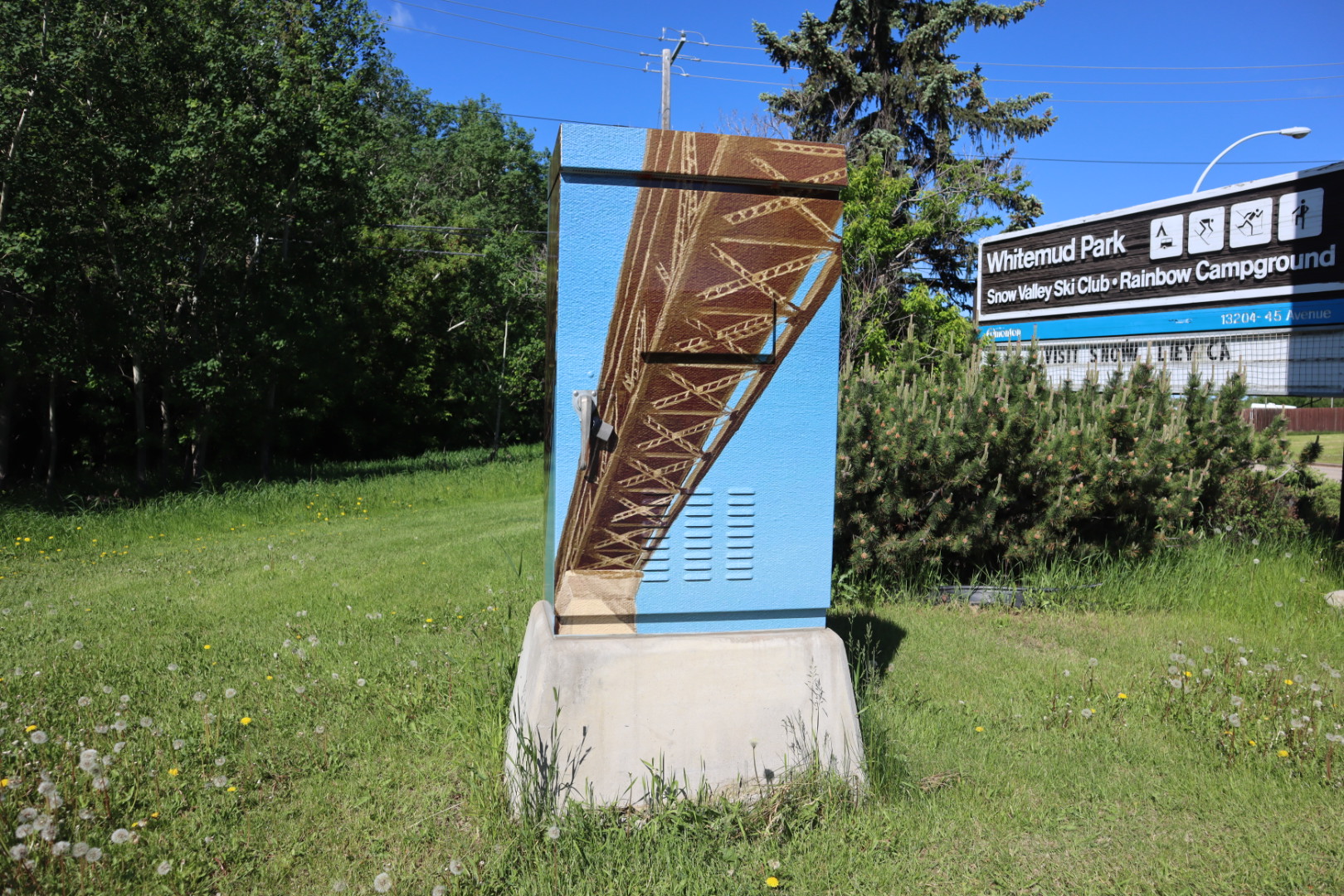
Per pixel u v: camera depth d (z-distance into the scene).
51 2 14.44
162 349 17.84
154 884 2.68
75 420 21.34
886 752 3.55
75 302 15.66
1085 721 4.02
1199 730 3.90
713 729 3.24
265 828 3.08
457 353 31.30
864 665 4.75
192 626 5.90
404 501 14.70
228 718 3.98
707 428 3.32
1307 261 8.44
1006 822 3.15
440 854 2.92
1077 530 6.84
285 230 18.67
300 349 19.23
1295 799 3.28
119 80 15.16
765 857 2.87
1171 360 9.98
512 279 29.52
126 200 16.83
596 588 3.30
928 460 6.27
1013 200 25.27
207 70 16.64
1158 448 6.47
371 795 3.34
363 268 20.88
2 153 14.69
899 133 26.42
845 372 7.86
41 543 10.39
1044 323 11.78
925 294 19.16
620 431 3.25
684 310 3.26
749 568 3.39
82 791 3.20
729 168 3.24
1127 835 3.08
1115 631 5.65
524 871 2.79
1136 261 10.38
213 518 12.28
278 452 27.17
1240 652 4.83
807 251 3.34
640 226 3.21
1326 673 4.67
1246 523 7.39
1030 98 28.00
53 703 4.16
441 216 35.50
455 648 5.13
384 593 6.85
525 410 34.28
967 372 7.27
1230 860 2.89
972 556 6.63
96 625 5.94
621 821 3.06
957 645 5.25
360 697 4.33
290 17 18.98
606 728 3.16
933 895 2.73
